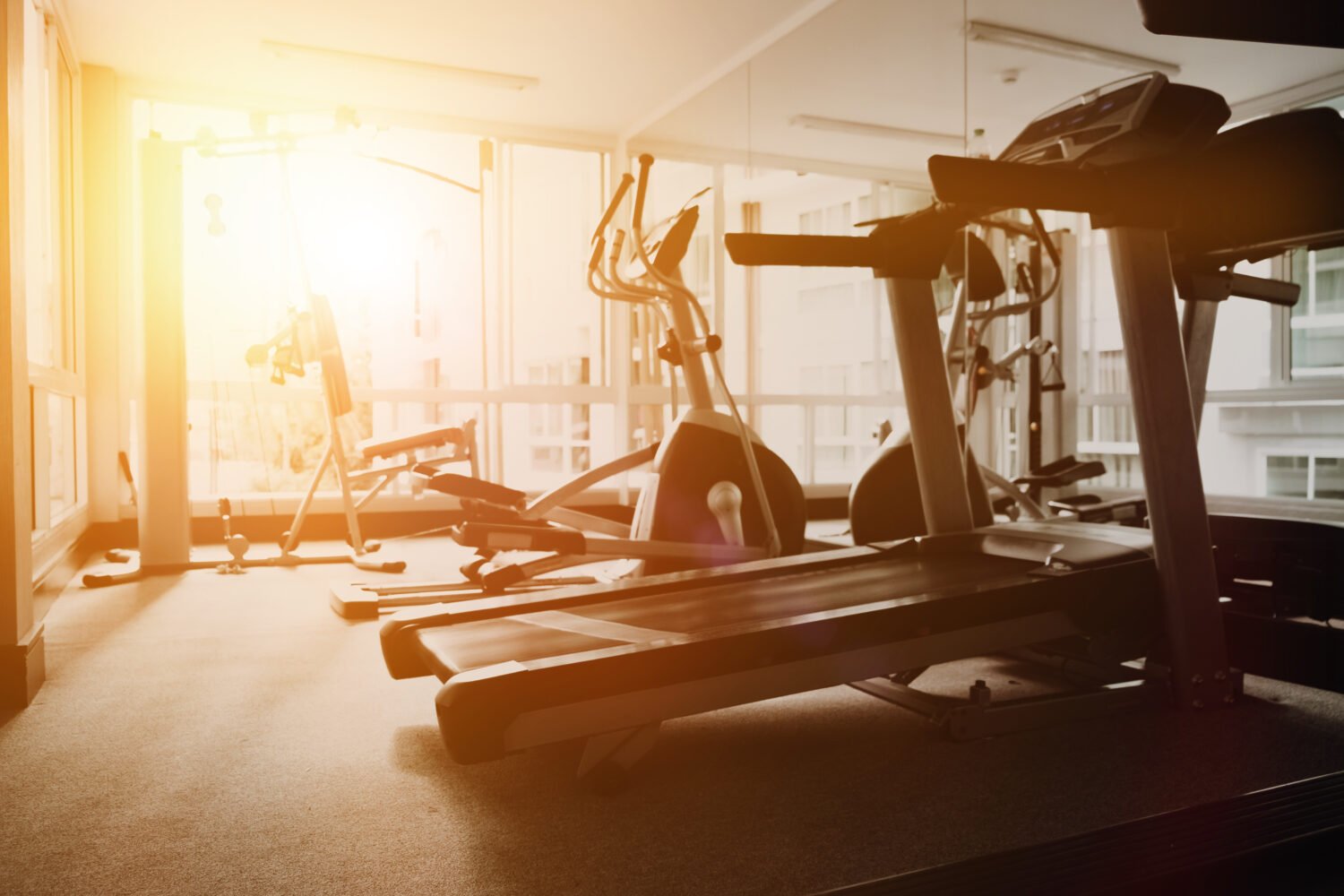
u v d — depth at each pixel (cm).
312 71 493
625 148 597
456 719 133
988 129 577
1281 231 193
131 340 490
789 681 158
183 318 399
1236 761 158
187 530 403
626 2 417
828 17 430
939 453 229
